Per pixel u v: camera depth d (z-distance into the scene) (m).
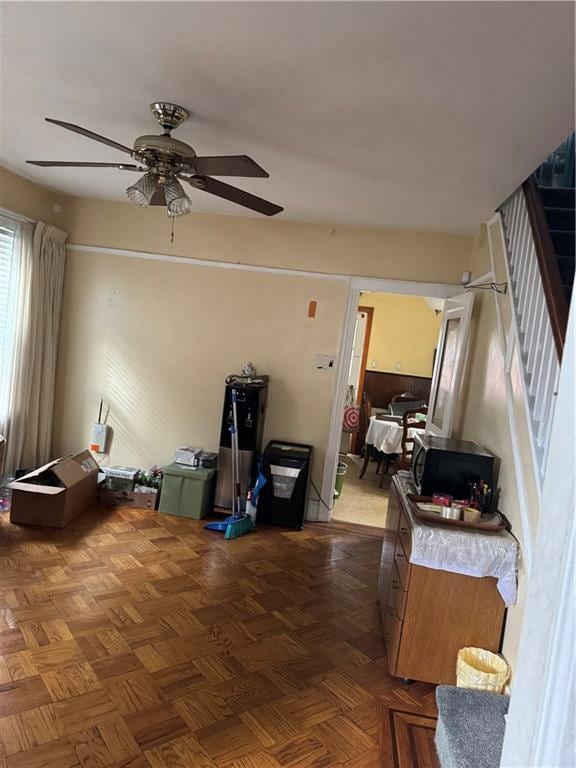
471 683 2.28
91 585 3.08
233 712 2.21
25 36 1.97
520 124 2.23
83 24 1.85
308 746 2.08
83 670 2.35
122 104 2.50
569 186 3.72
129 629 2.70
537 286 2.52
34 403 4.48
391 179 3.12
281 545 4.00
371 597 3.35
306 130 2.53
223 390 4.64
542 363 2.32
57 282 4.58
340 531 4.44
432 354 7.35
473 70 1.85
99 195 4.47
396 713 2.33
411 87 2.02
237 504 4.31
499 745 1.95
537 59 1.75
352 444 7.47
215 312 4.60
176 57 1.99
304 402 4.57
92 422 4.79
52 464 3.94
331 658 2.67
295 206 3.95
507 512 2.66
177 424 4.70
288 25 1.70
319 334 4.51
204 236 4.56
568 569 0.86
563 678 0.87
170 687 2.31
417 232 4.36
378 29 1.67
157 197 2.65
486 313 3.57
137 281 4.65
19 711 2.08
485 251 3.80
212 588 3.22
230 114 2.44
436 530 2.47
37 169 3.85
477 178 2.91
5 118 2.87
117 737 2.00
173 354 4.67
